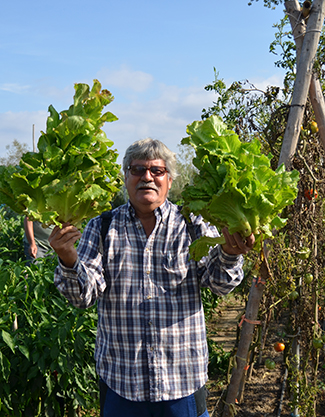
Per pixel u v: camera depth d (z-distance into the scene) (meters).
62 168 1.87
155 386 2.22
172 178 2.51
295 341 4.37
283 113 3.63
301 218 3.61
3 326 3.26
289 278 3.59
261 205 1.87
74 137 1.90
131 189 2.35
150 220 2.42
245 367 3.88
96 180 1.98
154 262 2.34
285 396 4.68
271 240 3.48
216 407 4.50
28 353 3.20
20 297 3.55
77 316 3.59
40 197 1.84
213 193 1.93
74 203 1.88
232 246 1.99
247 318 3.72
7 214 11.02
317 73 3.60
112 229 2.40
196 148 1.97
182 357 2.28
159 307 2.29
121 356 2.29
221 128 2.08
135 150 2.33
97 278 2.28
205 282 2.34
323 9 3.41
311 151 3.74
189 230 2.42
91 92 2.00
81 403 3.65
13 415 3.38
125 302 2.30
